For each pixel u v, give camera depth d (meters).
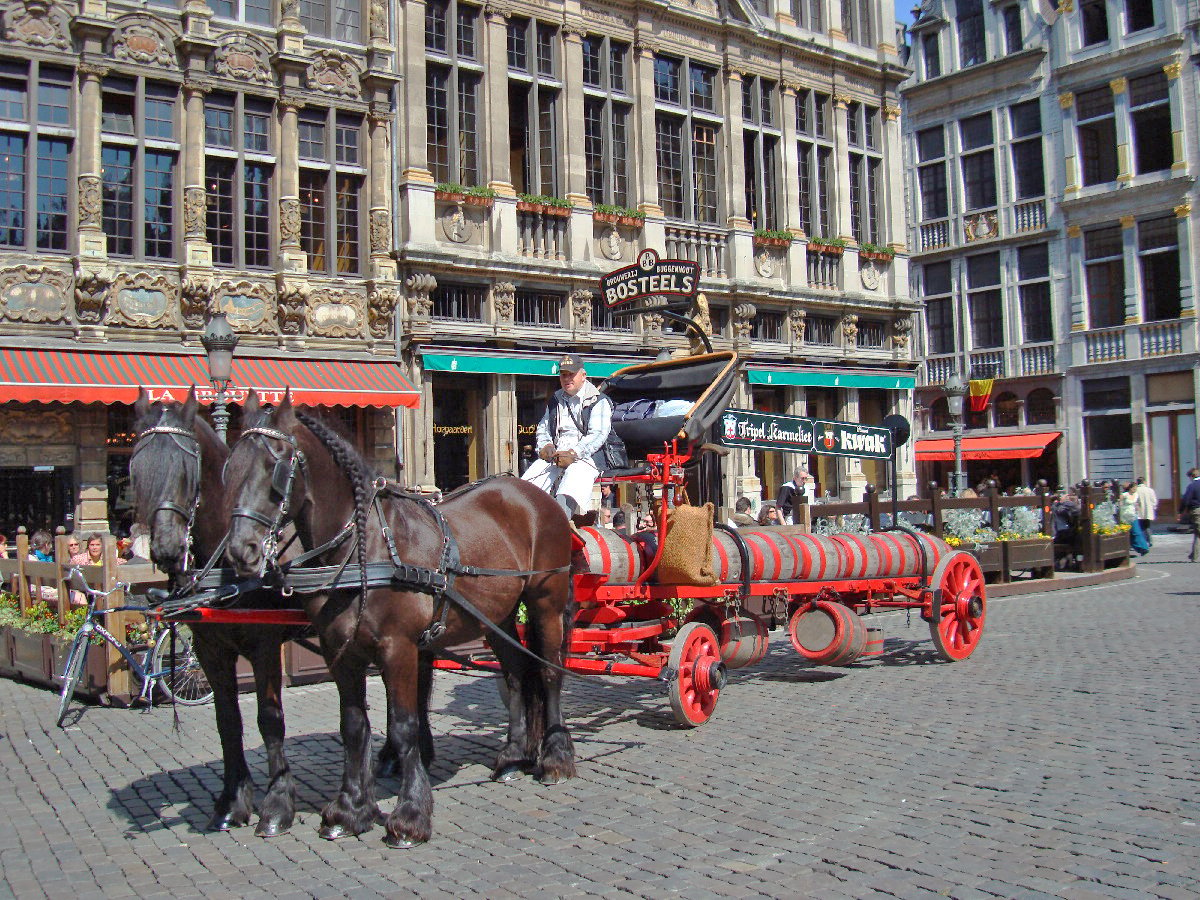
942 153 37.62
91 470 16.70
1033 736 7.84
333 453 6.00
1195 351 31.44
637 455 9.45
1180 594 16.91
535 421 21.39
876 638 10.80
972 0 36.84
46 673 11.13
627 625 9.03
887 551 10.80
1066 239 34.41
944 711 8.82
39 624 11.37
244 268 18.12
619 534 8.68
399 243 19.53
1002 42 35.97
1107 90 33.62
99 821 6.50
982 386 33.56
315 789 7.11
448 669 8.06
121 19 16.92
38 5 16.30
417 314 19.41
